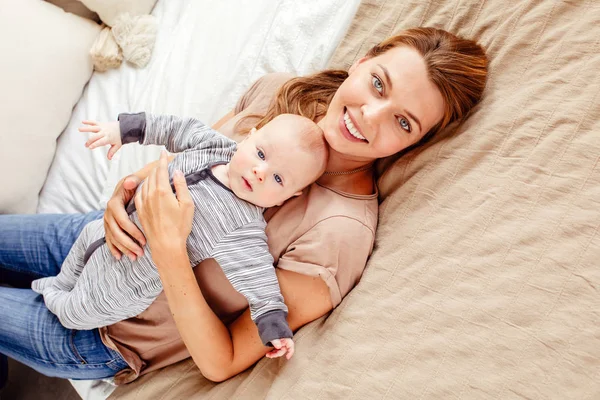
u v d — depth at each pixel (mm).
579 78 826
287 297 889
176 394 971
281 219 928
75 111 1415
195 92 1308
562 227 763
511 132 860
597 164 770
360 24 1131
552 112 829
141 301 893
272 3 1293
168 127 988
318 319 922
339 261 868
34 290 1018
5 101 1216
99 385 1121
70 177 1346
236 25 1316
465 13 986
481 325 769
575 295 724
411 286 849
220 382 944
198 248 864
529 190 810
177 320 865
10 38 1232
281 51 1250
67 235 1150
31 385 1483
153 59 1401
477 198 854
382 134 867
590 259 730
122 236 848
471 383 744
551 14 883
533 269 763
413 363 793
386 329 834
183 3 1428
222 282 929
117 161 1311
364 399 798
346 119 883
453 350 772
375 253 918
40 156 1307
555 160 805
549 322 727
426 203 909
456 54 868
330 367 845
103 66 1409
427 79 852
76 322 919
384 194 999
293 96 1046
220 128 1122
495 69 919
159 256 820
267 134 854
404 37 891
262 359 923
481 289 791
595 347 689
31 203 1322
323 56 1196
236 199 869
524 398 708
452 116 923
